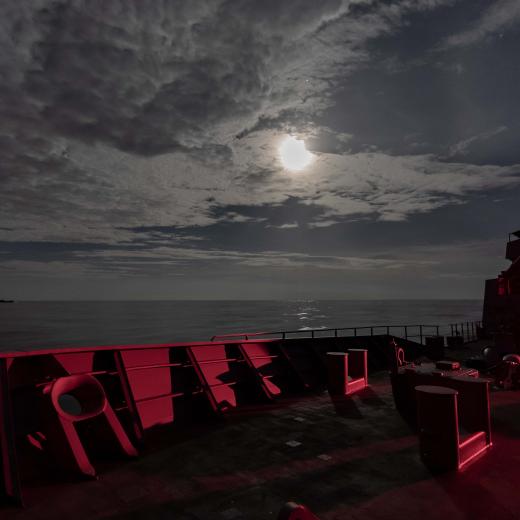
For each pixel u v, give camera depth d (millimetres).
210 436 6492
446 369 7754
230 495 4438
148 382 7074
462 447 5188
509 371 9805
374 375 12094
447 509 4074
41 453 5090
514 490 4504
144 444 5883
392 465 5270
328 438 6391
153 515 3996
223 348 9297
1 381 4887
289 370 10266
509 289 11977
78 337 95188
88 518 3932
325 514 3990
